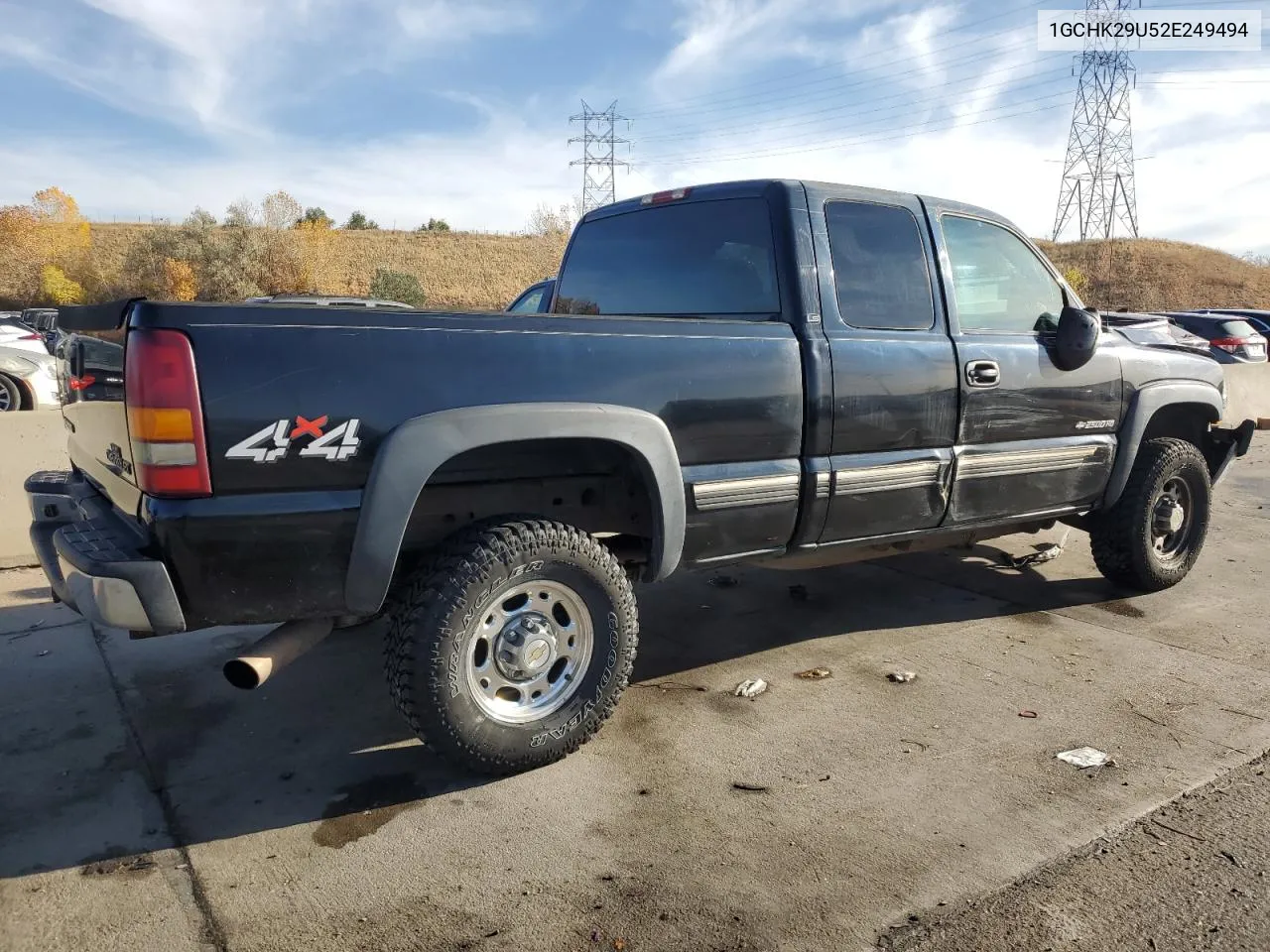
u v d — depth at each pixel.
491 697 3.05
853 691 3.80
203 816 2.84
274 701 3.69
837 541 3.75
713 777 3.09
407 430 2.73
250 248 53.03
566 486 3.47
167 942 2.26
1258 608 4.91
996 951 2.24
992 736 3.39
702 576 5.43
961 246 4.20
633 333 3.16
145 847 2.67
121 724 3.47
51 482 3.49
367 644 4.36
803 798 2.95
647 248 4.22
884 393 3.71
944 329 4.00
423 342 2.79
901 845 2.68
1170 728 3.45
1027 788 3.01
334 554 2.72
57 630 4.43
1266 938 2.28
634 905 2.41
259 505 2.61
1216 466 5.39
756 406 3.39
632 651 3.24
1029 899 2.43
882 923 2.34
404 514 2.74
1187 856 2.62
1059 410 4.36
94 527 2.91
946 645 4.34
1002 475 4.16
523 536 2.96
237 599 2.66
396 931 2.31
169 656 4.13
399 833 2.76
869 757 3.23
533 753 3.05
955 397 3.94
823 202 3.73
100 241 63.09
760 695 3.77
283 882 2.51
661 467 3.17
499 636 3.04
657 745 3.33
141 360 2.50
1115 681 3.90
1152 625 4.62
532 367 2.95
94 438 3.10
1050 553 5.69
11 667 3.99
